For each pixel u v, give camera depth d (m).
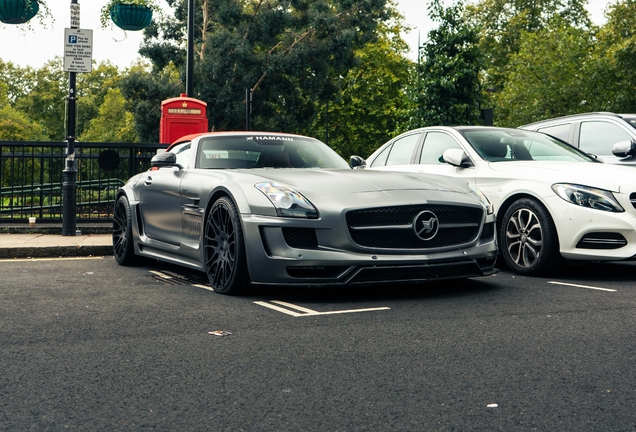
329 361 3.33
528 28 49.50
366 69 45.06
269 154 6.24
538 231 6.17
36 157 10.38
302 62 31.83
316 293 5.30
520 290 5.42
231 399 2.77
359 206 4.84
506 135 7.36
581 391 2.84
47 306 4.82
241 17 31.56
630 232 5.73
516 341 3.71
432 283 5.79
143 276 6.40
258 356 3.43
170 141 14.69
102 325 4.18
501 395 2.79
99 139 75.38
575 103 36.03
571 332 3.92
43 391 2.88
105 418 2.55
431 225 4.98
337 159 6.51
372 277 4.84
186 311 4.61
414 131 8.02
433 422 2.49
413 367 3.22
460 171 6.99
